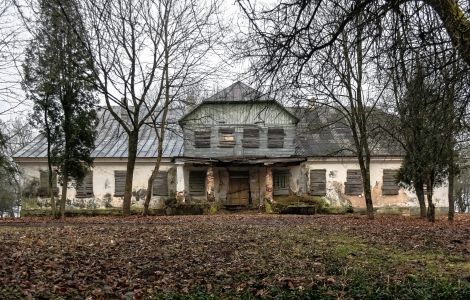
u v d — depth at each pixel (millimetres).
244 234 13031
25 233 13227
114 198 31531
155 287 6676
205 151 32281
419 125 7445
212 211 28734
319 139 33938
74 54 21578
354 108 21438
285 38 6371
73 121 21969
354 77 12844
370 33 5949
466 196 57062
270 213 28562
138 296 6160
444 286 6535
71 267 7969
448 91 6355
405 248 10445
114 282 6945
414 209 31844
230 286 6844
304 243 11031
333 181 31969
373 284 6777
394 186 31938
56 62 21203
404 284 6750
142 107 37031
